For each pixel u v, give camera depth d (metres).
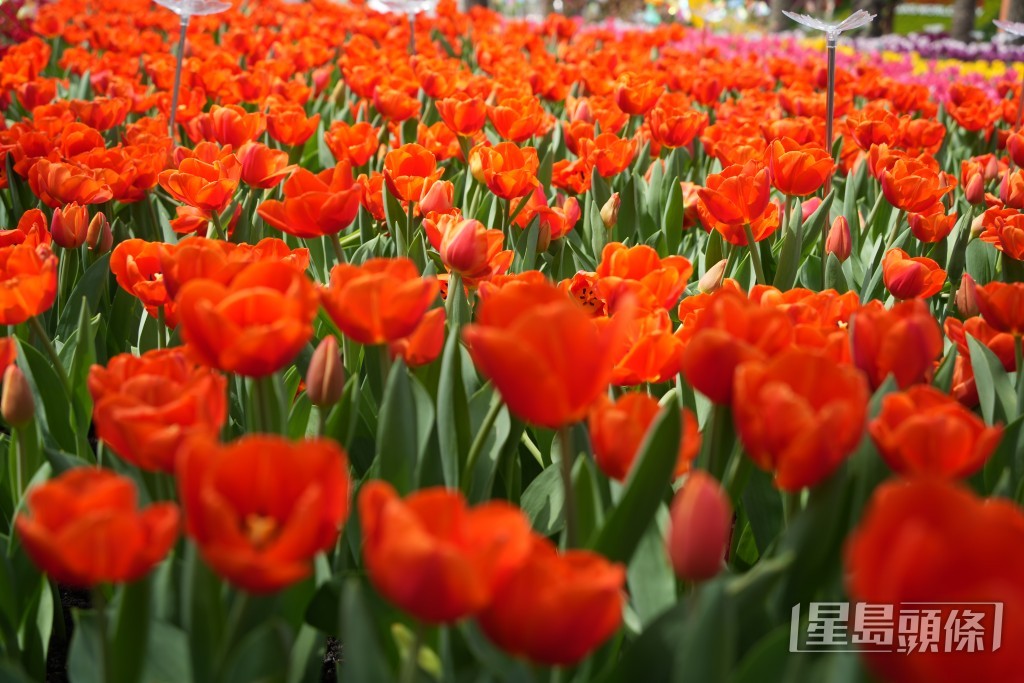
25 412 1.71
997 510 0.81
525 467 2.30
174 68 5.35
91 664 1.41
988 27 21.77
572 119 4.53
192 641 1.26
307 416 2.07
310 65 6.63
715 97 5.78
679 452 1.30
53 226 2.70
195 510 1.02
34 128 3.95
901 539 0.79
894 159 3.53
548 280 2.62
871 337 1.46
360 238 3.55
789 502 1.48
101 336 2.77
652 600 1.47
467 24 10.21
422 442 1.75
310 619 1.49
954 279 3.45
